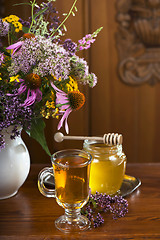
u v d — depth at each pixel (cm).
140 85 183
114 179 97
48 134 158
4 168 94
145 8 173
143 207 95
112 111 185
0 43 92
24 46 84
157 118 188
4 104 86
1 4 149
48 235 85
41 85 90
